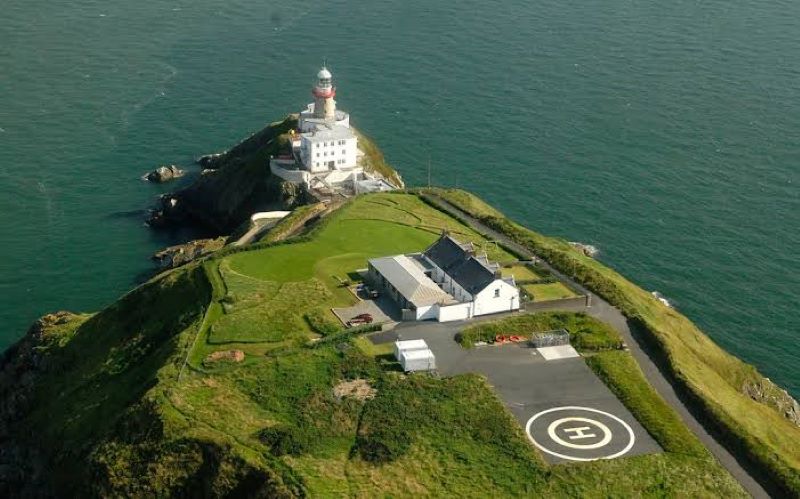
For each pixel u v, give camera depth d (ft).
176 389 353.31
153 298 450.71
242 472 314.35
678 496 303.89
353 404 343.26
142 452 331.77
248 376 361.30
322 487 303.68
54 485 362.94
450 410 340.59
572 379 364.99
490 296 408.46
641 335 402.31
